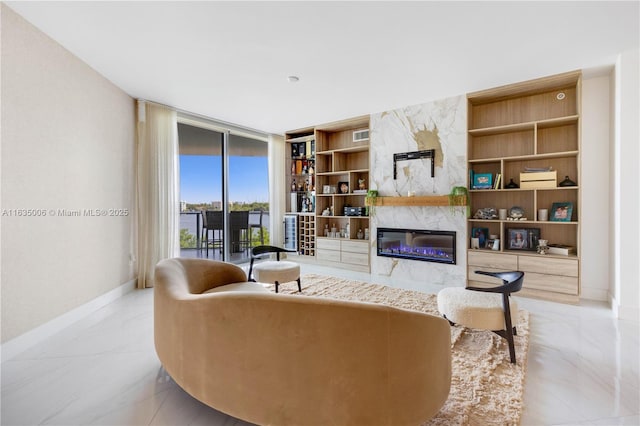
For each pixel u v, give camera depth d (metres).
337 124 5.24
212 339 1.38
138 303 3.35
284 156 6.12
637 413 1.56
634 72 2.84
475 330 2.56
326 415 1.22
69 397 1.69
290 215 5.98
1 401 1.65
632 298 2.87
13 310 2.22
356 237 5.27
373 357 1.20
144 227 3.97
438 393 1.41
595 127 3.41
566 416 1.54
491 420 1.48
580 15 2.28
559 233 3.62
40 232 2.47
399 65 3.11
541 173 3.47
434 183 4.23
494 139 4.03
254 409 1.30
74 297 2.85
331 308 1.20
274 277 3.34
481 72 3.27
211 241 5.47
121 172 3.67
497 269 3.70
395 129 4.58
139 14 2.24
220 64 3.06
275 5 2.15
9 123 2.21
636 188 2.86
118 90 3.61
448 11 2.23
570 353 2.21
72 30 2.46
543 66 3.14
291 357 1.23
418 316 1.30
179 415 1.56
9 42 2.19
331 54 2.87
